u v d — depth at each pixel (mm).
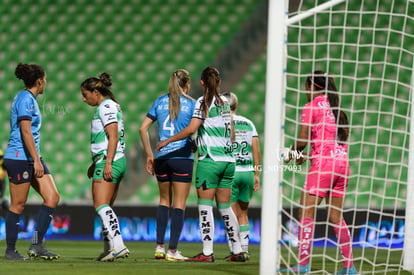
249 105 50188
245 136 21578
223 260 20469
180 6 56469
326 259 23328
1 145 50875
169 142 18797
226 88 51469
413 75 19859
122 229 37719
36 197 46062
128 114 50562
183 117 19906
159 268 16516
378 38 51562
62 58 54469
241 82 51688
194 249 29750
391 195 44312
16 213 18828
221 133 18719
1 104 52438
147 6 56688
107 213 18219
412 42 51438
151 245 31969
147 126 20375
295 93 48906
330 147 16469
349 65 50531
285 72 15008
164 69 53219
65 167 49031
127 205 37750
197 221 36719
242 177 21359
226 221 19562
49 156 49406
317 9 15719
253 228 36812
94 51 54656
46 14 57062
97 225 37531
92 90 18703
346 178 16672
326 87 16422
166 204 20375
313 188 16391
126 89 52281
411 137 20453
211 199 19078
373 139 46781
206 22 55531
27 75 18641
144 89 52250
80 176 48688
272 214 14617
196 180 18969
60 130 50219
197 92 52531
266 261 14570
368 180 44906
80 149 49625
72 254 23891
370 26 52281
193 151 20797
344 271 16766
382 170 45312
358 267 19812
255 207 36844
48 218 19125
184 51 54062
